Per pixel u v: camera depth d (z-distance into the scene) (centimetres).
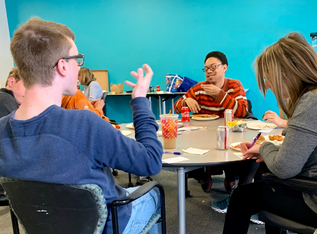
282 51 89
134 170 70
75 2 433
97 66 451
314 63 85
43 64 62
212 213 181
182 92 385
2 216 186
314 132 79
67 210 65
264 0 396
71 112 63
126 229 82
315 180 83
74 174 60
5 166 61
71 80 70
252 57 411
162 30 430
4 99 138
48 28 64
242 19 405
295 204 91
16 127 61
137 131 78
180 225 111
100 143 62
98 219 67
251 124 175
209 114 234
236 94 220
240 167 180
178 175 106
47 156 59
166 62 438
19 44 61
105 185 68
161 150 78
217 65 221
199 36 422
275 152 93
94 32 441
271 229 122
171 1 420
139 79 84
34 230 71
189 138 142
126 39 439
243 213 109
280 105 94
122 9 431
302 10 391
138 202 91
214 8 411
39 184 62
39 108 63
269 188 100
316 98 80
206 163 100
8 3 431
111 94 398
